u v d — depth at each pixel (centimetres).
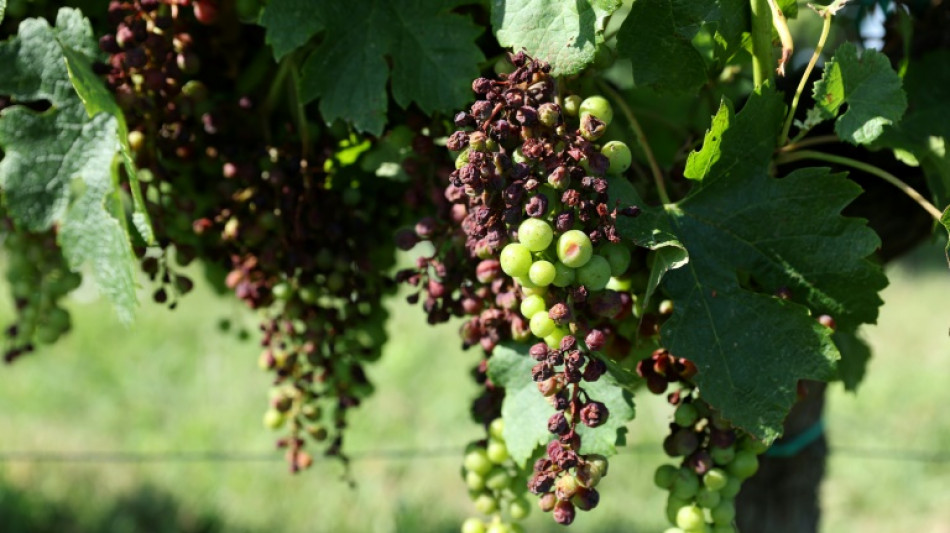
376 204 97
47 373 313
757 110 82
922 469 253
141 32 85
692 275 82
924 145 92
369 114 86
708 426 82
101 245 84
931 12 96
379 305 98
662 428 258
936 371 330
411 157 89
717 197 83
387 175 92
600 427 81
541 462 77
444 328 358
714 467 83
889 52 98
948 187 91
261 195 91
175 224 92
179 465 252
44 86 85
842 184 82
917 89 95
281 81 92
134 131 88
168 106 88
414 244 85
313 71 87
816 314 83
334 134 92
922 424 280
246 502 233
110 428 278
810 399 108
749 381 81
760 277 83
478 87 77
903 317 418
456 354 335
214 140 92
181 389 304
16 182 85
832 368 80
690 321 81
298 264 91
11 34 92
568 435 76
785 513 112
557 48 80
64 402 295
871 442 267
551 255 77
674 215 83
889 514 234
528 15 80
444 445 268
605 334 79
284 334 95
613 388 82
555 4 80
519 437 83
